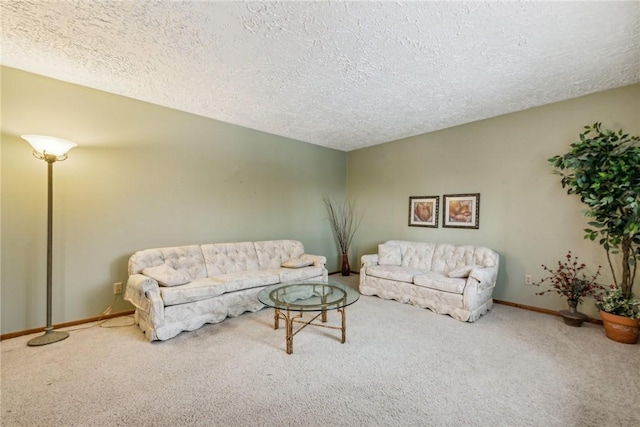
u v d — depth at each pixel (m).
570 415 1.63
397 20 1.90
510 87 2.93
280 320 3.07
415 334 2.74
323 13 1.83
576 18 1.87
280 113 3.71
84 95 2.98
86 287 2.99
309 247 5.24
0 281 2.59
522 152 3.56
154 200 3.45
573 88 2.95
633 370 2.09
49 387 1.86
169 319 2.62
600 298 2.96
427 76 2.69
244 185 4.31
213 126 3.95
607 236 2.81
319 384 1.92
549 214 3.36
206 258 3.50
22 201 2.68
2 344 2.47
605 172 2.66
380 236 5.25
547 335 2.71
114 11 1.84
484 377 2.01
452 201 4.23
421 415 1.63
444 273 3.72
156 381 1.94
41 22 1.96
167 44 2.22
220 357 2.27
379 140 5.03
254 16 1.87
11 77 2.62
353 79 2.76
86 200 3.00
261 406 1.70
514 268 3.62
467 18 1.87
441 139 4.37
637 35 2.04
